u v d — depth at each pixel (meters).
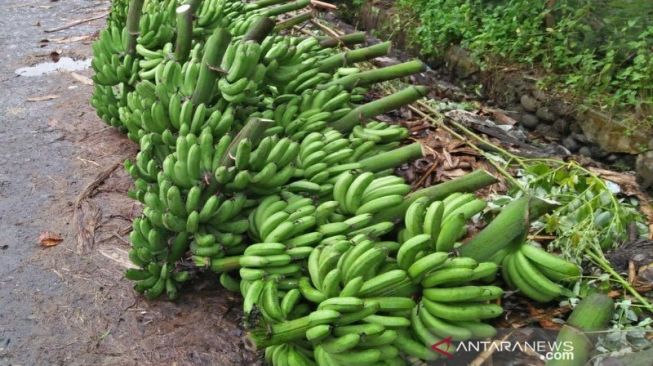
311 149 3.22
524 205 2.70
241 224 2.89
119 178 4.21
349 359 2.33
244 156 2.76
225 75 3.20
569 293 2.84
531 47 5.53
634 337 2.61
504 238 2.72
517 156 4.23
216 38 3.15
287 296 2.53
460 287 2.44
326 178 3.12
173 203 2.77
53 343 2.86
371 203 2.86
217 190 2.86
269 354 2.64
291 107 3.60
